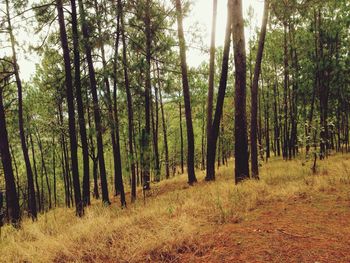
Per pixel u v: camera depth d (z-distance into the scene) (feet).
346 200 22.36
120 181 40.57
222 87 47.19
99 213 34.14
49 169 102.06
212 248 16.07
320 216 19.38
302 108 78.74
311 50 68.23
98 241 19.66
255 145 42.16
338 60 66.69
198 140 138.00
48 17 38.37
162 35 56.80
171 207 25.14
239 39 37.14
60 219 38.83
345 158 53.67
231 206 23.31
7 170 43.45
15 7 37.22
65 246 19.19
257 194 26.86
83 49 40.70
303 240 15.58
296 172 38.70
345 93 75.77
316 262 13.16
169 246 16.65
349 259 13.16
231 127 93.81
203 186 42.45
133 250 16.98
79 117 39.09
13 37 42.88
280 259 13.79
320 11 62.90
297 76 70.59
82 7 38.60
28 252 19.66
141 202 39.42
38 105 73.41
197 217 21.80
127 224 22.79
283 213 20.92
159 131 113.19
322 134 58.18
